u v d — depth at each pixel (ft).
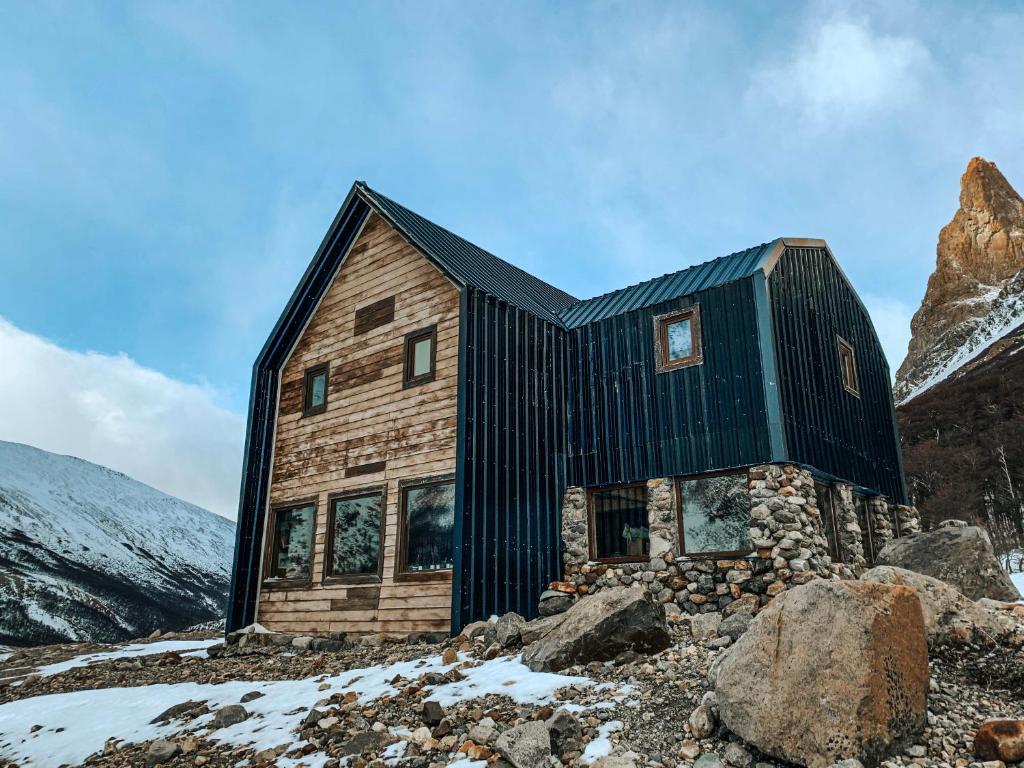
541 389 45.47
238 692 30.04
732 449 39.70
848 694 16.19
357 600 43.68
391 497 43.88
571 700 21.95
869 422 52.11
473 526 38.55
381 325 48.47
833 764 15.43
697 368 42.37
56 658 46.29
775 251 44.14
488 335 42.68
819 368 45.91
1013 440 190.70
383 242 50.29
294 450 51.70
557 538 43.93
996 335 560.20
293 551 49.49
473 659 29.32
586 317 49.11
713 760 16.97
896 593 18.13
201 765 22.27
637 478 42.98
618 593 26.89
